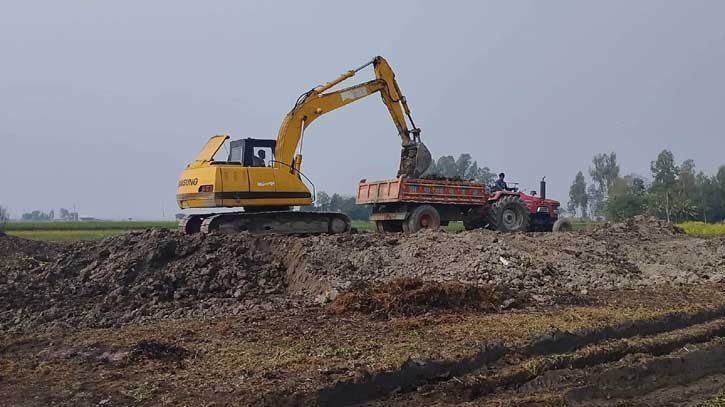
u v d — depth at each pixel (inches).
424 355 288.0
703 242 730.2
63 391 245.3
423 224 713.6
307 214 637.9
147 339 323.0
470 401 266.5
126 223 2158.0
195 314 390.3
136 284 436.5
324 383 253.9
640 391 298.2
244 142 625.3
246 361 281.7
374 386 262.8
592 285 495.2
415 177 734.5
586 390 285.0
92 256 485.1
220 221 594.9
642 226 832.9
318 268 458.3
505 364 299.3
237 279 452.4
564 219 870.4
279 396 241.6
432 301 389.7
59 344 315.9
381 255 491.5
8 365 279.4
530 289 458.3
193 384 253.6
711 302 439.2
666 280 534.3
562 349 325.7
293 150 645.9
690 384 313.7
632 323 364.2
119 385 251.9
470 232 570.6
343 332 334.0
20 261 519.2
